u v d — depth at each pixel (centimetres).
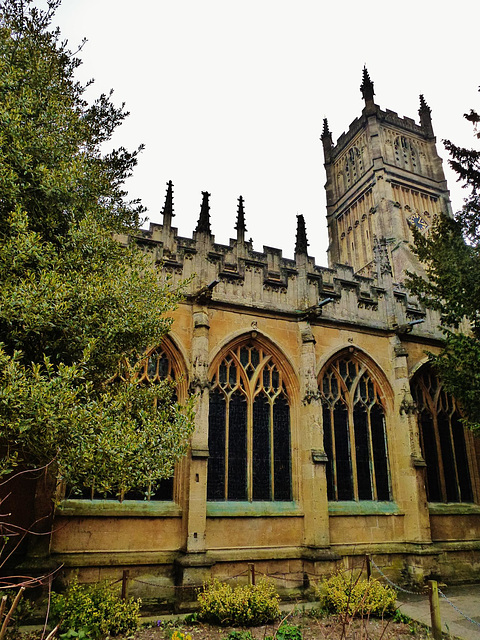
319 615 1512
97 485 1049
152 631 1324
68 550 1555
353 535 2009
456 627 1412
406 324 2370
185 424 1223
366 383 2345
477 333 1889
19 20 1441
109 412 1069
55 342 1087
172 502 1770
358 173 5819
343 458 2172
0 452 1407
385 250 2605
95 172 1354
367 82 5806
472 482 2539
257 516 1845
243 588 1523
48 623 1253
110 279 1211
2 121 1151
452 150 1897
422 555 1992
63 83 1453
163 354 1928
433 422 2517
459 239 1852
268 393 2081
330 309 2320
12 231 1076
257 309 2120
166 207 2433
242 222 2983
